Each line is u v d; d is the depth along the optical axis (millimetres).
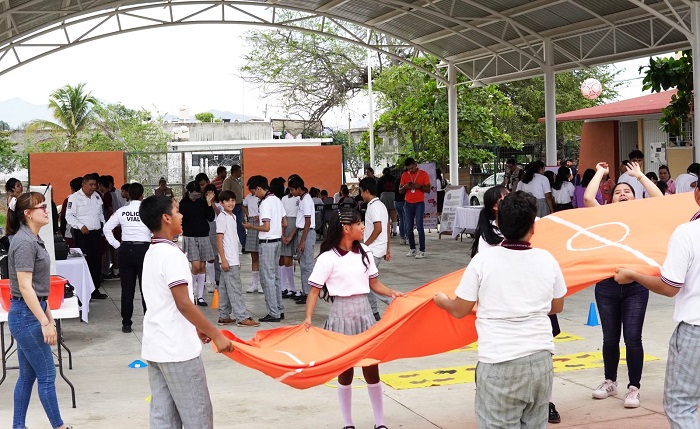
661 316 10742
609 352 6984
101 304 13352
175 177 27484
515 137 41375
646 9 15492
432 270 16609
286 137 47906
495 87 34688
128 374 8555
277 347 5945
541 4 19469
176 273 4797
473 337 6020
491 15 21516
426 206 23016
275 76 40000
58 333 7379
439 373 8195
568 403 6973
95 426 6652
